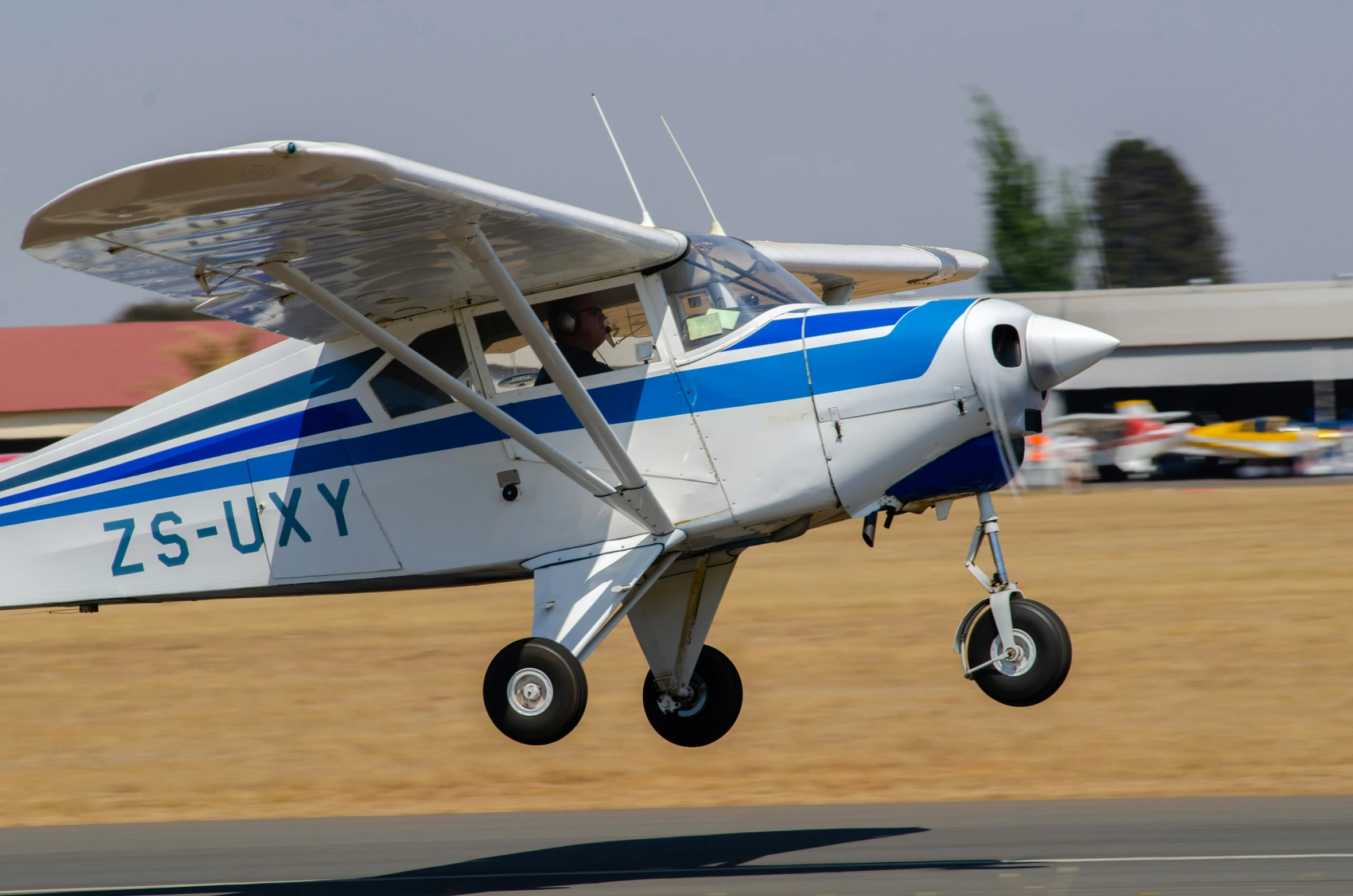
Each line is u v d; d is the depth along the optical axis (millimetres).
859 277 31766
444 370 23266
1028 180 198125
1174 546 73062
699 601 25969
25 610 26000
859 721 37281
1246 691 38562
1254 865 21062
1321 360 121688
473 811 30766
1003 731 35344
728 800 30328
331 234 19188
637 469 22344
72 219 17188
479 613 63219
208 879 24125
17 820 31609
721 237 23422
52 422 129250
